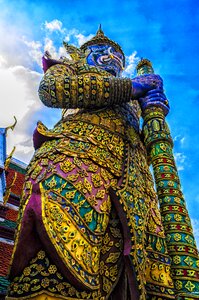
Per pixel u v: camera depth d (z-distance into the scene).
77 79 3.51
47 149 3.31
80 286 2.47
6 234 8.48
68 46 4.77
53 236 2.49
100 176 3.12
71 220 2.69
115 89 3.59
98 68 4.13
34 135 3.64
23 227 2.54
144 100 3.93
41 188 2.74
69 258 2.49
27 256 2.51
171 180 3.41
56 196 2.80
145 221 3.26
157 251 3.26
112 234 3.04
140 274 2.87
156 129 3.70
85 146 3.30
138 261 2.89
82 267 2.53
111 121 3.71
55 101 3.53
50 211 2.63
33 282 2.43
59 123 3.84
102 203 2.99
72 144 3.29
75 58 4.63
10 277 2.56
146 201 3.47
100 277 2.89
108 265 2.96
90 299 2.54
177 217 3.20
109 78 3.63
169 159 3.56
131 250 2.88
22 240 2.51
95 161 3.19
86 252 2.63
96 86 3.52
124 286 2.96
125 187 3.18
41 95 3.62
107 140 3.50
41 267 2.48
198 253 3.09
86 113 3.72
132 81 3.90
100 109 3.77
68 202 2.80
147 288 3.07
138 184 3.42
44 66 4.07
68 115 3.91
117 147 3.51
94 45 4.89
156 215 3.50
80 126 3.55
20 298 2.42
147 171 3.81
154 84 4.01
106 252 2.98
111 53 4.75
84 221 2.78
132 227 2.98
